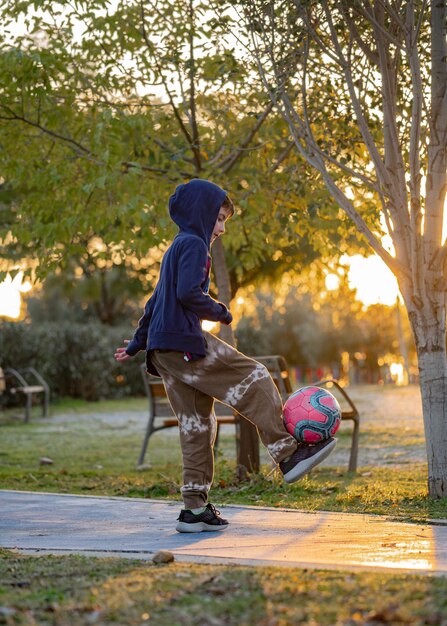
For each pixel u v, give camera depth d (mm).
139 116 10344
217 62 9586
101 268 37438
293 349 67000
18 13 10539
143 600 3770
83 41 10750
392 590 3848
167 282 5961
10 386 28484
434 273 7949
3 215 21641
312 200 10578
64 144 11094
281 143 11219
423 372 8094
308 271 23938
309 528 6320
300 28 8320
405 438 16297
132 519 7035
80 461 13695
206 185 6117
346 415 11148
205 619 3439
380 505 7832
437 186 7887
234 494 9023
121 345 34688
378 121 9352
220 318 5855
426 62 8641
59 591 4027
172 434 19078
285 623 3357
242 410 5906
